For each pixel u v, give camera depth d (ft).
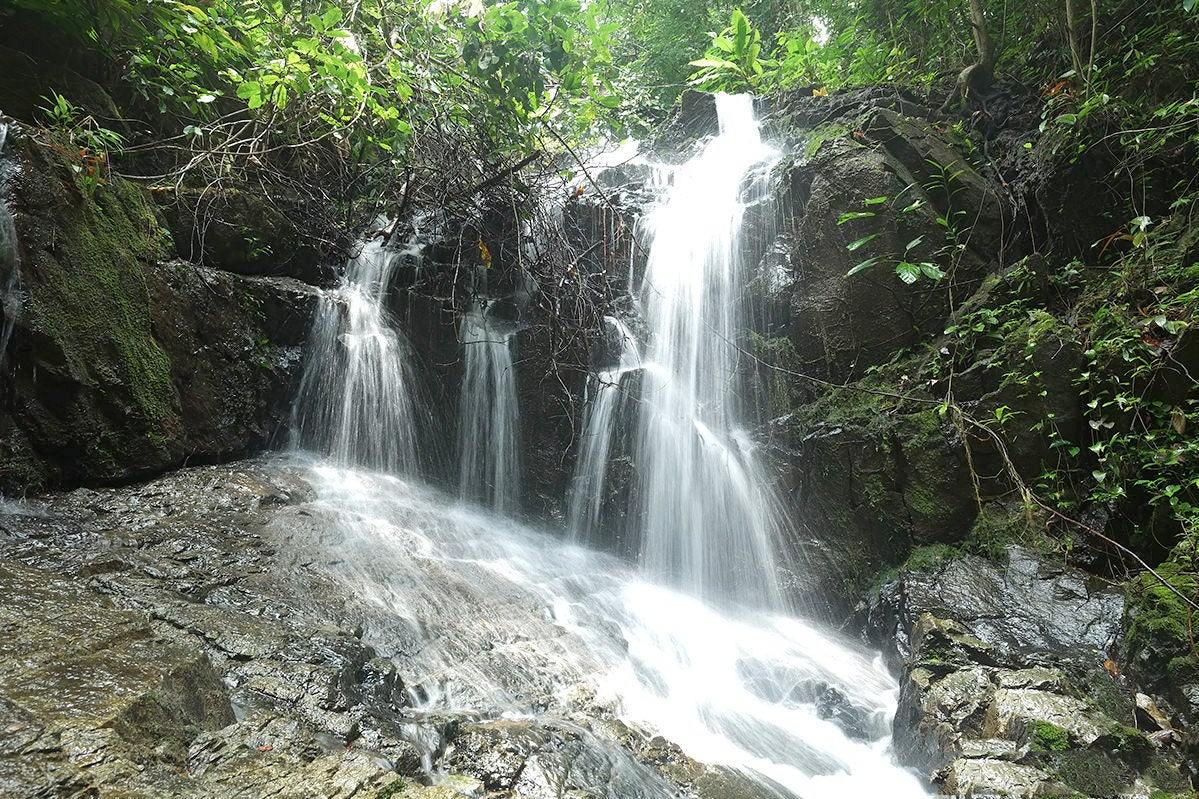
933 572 17.11
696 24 38.50
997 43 25.31
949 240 20.98
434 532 16.85
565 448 21.38
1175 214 18.45
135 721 7.16
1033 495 17.30
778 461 20.47
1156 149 18.71
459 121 20.90
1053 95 20.98
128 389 14.52
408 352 20.47
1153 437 16.19
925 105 24.85
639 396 21.47
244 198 18.49
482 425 21.07
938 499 18.43
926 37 28.17
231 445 16.94
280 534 13.96
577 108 22.59
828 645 17.75
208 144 18.51
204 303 16.66
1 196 12.74
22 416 12.93
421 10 21.24
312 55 17.08
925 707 12.69
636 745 11.12
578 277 21.38
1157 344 16.63
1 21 15.92
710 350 22.40
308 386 18.76
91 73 17.25
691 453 21.15
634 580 19.22
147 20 17.29
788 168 23.08
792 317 21.90
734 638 17.07
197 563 12.17
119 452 14.38
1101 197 19.79
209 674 8.61
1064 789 10.06
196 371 16.33
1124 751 10.80
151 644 8.61
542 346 21.50
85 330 13.84
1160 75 19.71
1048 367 17.71
